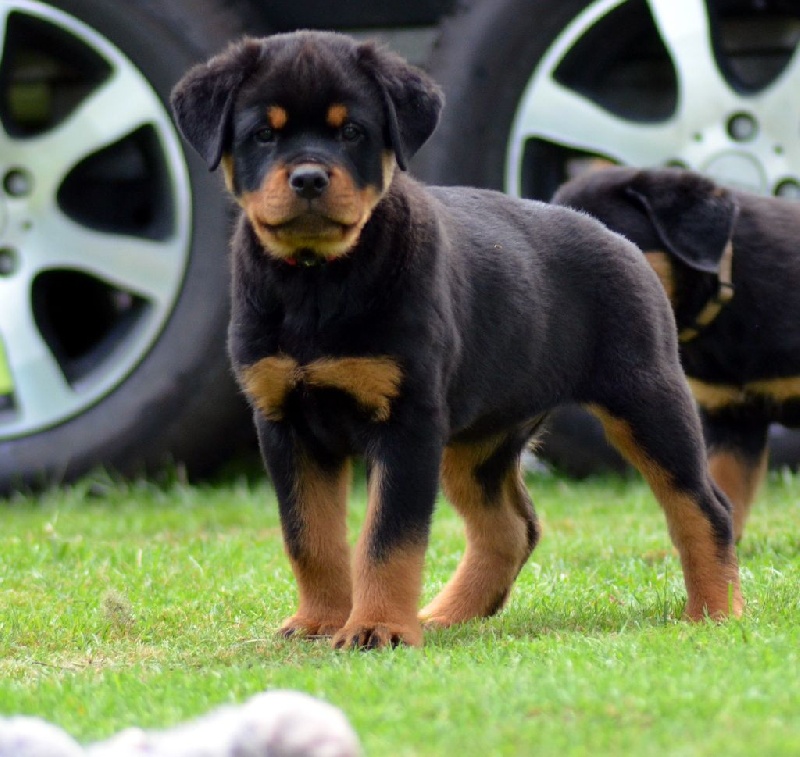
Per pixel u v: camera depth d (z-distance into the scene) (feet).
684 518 23.72
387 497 21.26
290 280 21.35
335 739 13.29
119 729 16.08
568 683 16.85
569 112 36.06
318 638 21.76
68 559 29.78
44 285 37.55
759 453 32.12
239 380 22.34
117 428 36.73
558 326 23.59
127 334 37.24
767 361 31.27
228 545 31.07
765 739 14.17
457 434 23.16
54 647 22.18
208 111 22.47
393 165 22.48
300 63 21.99
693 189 31.14
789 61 36.19
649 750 14.02
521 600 25.52
